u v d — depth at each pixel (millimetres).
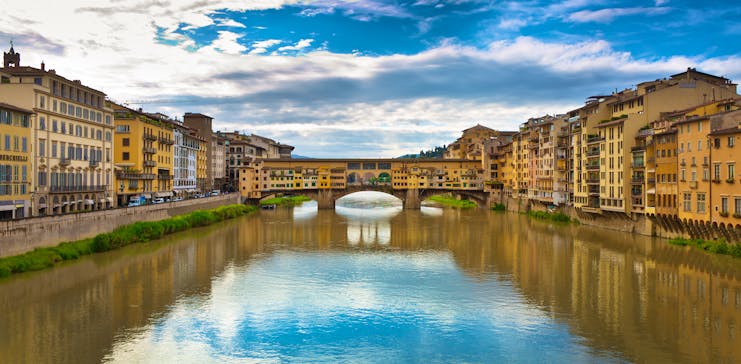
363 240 96062
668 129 85250
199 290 58312
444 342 43781
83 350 41156
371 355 41281
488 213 152625
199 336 44719
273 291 58469
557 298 55312
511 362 39812
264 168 167625
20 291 55094
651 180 89188
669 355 40312
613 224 102125
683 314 49250
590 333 45156
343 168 173000
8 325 45969
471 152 196875
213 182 180625
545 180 132250
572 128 118688
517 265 71875
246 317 49656
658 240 86562
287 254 80812
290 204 191750
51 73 79188
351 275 66562
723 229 71938
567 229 107500
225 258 76562
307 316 50188
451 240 95625
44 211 76375
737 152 68688
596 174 106188
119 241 79688
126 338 43812
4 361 38781
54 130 78750
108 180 95938
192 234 100188
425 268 70688
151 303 53062
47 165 77000
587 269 68125
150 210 95500
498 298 55719
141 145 111938
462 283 62188
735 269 65062
